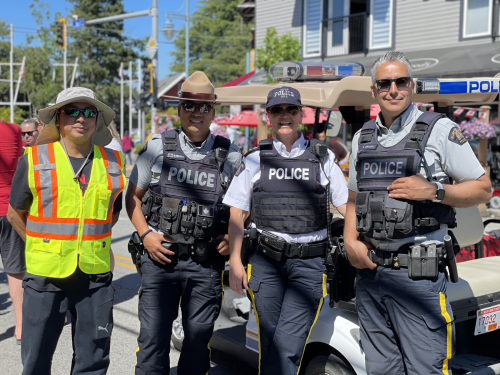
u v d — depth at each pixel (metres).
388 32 14.55
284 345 2.81
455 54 12.54
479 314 2.95
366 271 2.55
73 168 2.67
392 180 2.40
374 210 2.38
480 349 3.31
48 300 2.63
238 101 3.77
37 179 2.59
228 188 3.01
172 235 2.96
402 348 2.46
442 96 3.50
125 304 5.38
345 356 2.76
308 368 2.98
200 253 2.97
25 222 2.77
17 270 4.33
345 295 2.92
